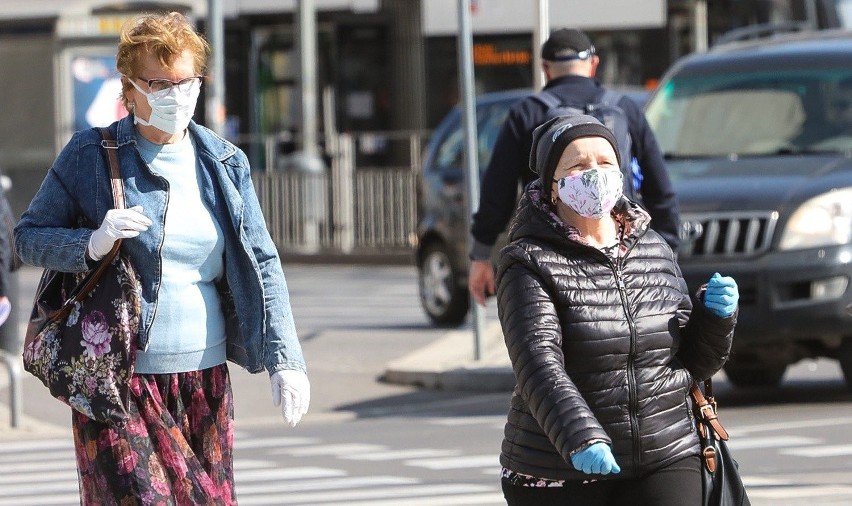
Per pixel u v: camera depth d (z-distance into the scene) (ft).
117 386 47.39
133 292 47.73
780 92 116.26
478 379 121.60
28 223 49.19
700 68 121.39
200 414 49.08
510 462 45.88
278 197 255.91
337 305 187.73
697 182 106.11
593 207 44.68
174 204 48.60
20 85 266.77
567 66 80.02
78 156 48.98
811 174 104.78
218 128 239.50
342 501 79.10
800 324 100.22
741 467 84.17
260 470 90.02
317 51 273.75
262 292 49.03
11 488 86.74
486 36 248.32
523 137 80.69
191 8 264.93
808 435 93.81
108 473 47.09
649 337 45.16
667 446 45.09
